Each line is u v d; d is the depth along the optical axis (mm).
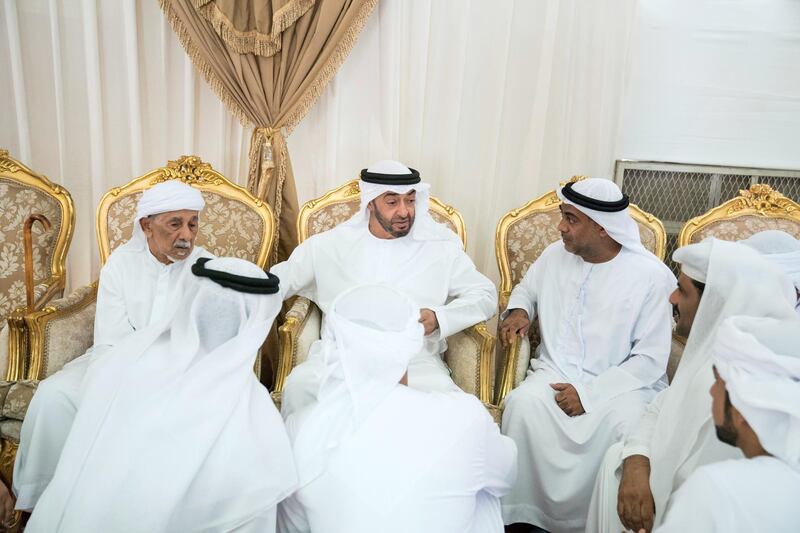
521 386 2215
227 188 2689
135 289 2211
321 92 2896
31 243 2381
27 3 2857
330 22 2791
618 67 3080
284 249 3059
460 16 3012
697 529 932
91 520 1163
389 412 1297
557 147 3176
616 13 3016
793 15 3145
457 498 1236
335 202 2742
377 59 3053
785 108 3242
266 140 2891
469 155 3168
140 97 2990
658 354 2205
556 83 3100
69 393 1902
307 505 1282
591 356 2295
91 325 2361
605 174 3215
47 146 3029
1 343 2252
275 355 2938
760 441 973
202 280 1378
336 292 2477
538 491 2111
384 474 1224
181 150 3096
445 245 2527
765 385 969
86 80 2945
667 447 1412
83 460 1248
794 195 3334
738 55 3184
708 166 3277
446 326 2246
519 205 3252
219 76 2844
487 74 3084
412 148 3146
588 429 2031
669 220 3365
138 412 1268
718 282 1315
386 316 1382
